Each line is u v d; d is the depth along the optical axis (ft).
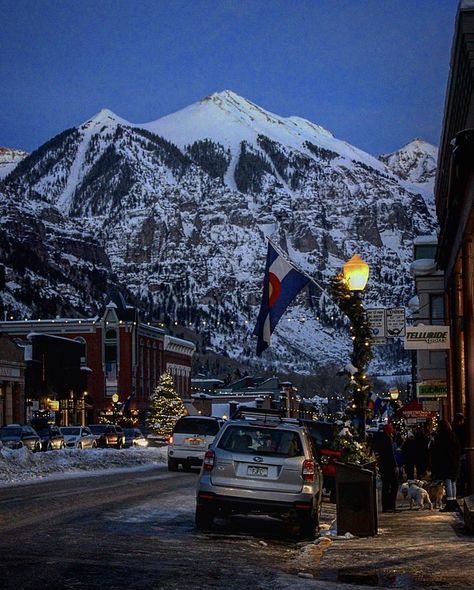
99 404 387.34
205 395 494.18
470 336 94.58
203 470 59.77
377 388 535.19
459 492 90.99
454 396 114.42
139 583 36.47
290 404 499.51
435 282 155.84
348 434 63.36
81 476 126.41
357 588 37.14
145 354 415.44
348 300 67.36
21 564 40.34
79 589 34.37
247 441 59.82
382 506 81.66
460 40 76.74
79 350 334.65
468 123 83.15
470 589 36.78
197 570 41.32
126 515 67.21
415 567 43.09
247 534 59.93
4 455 127.95
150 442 250.98
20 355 276.62
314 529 59.21
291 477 58.90
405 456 104.37
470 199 84.53
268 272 84.58
